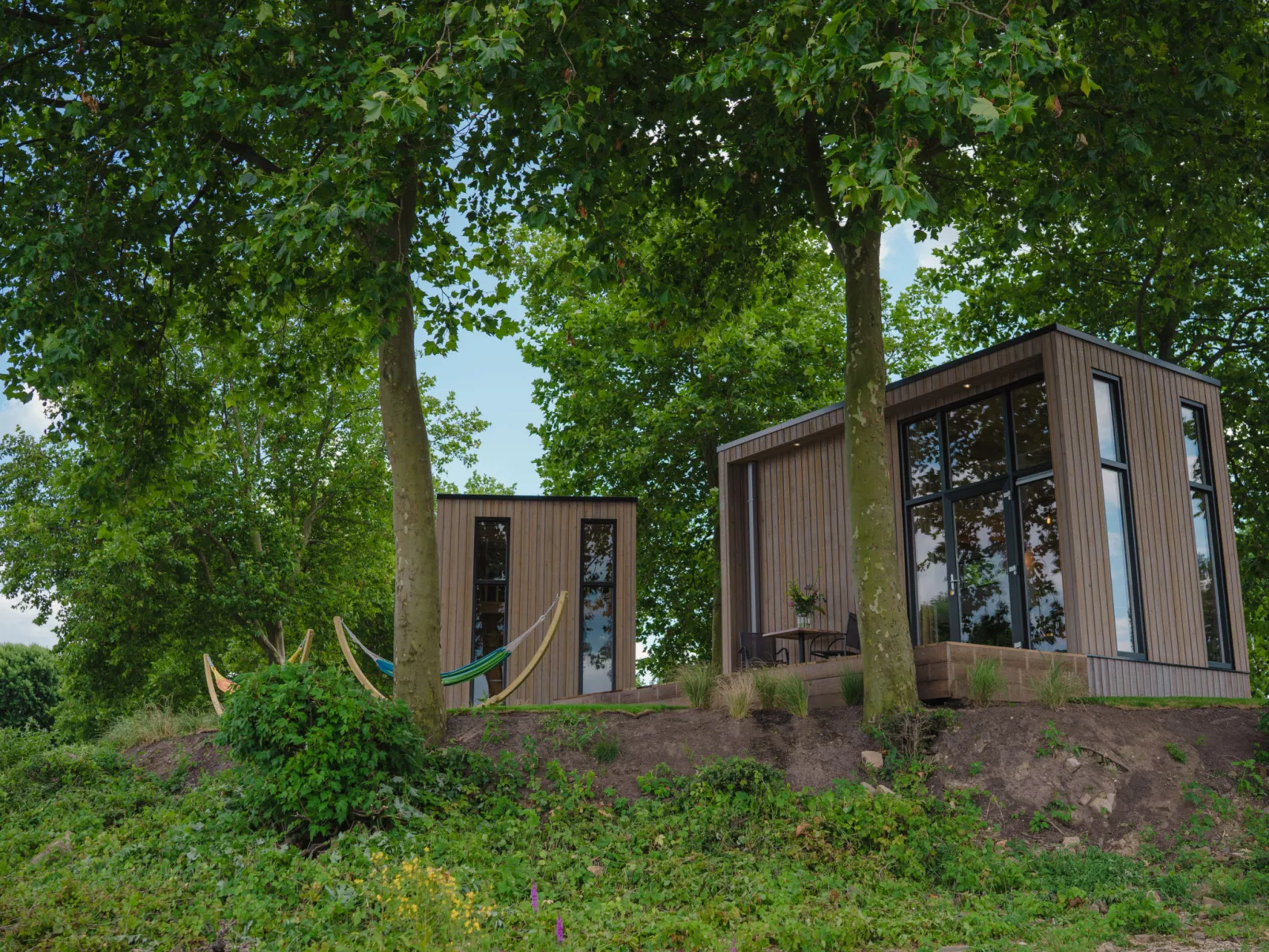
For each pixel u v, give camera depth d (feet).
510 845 26.11
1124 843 24.95
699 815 27.32
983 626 41.16
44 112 36.81
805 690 33.60
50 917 19.60
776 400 75.00
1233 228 38.22
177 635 78.48
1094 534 37.11
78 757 35.14
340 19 34.22
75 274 32.91
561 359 80.07
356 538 92.43
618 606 57.26
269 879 22.02
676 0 35.47
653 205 41.70
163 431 40.22
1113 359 40.16
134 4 34.76
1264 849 23.77
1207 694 39.32
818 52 24.89
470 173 34.24
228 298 40.83
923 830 25.25
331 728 26.21
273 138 39.11
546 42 30.32
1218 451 43.39
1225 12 32.04
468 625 56.13
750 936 18.67
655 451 75.31
